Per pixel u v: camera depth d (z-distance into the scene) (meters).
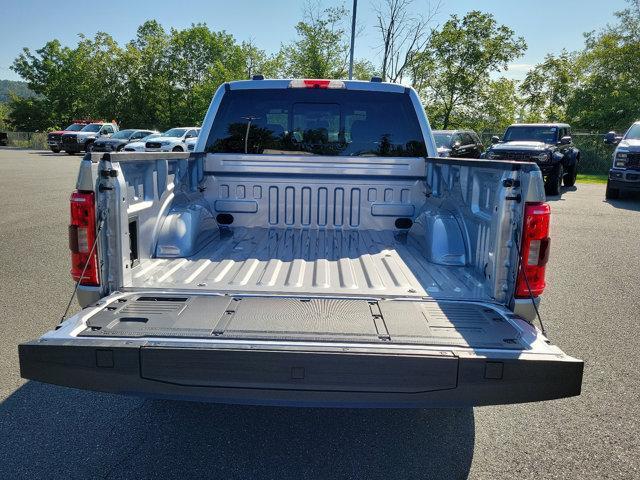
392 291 2.85
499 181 2.76
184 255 3.41
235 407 3.37
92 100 68.75
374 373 2.12
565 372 2.16
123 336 2.22
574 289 6.14
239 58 67.12
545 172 15.10
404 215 4.32
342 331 2.30
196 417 3.23
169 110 67.06
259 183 4.29
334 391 2.14
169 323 2.35
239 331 2.28
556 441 3.02
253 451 2.87
